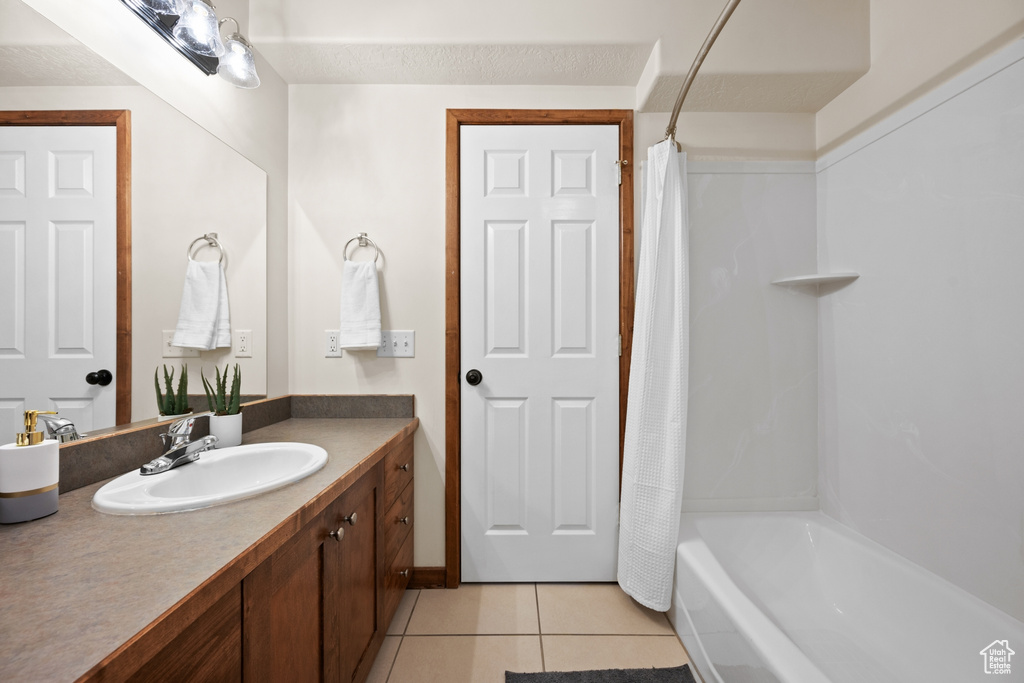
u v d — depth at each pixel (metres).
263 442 1.48
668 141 1.74
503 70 1.87
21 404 0.88
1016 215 1.19
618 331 1.98
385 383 1.97
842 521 1.83
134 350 1.15
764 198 1.99
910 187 1.51
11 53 0.87
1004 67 1.22
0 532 0.78
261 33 1.69
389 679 1.42
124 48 1.14
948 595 1.31
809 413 1.98
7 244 0.86
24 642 0.49
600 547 1.98
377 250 1.97
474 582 1.99
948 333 1.38
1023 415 1.18
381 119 1.97
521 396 1.98
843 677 1.32
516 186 1.97
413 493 1.96
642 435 1.72
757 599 1.66
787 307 1.98
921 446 1.47
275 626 0.84
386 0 1.70
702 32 1.71
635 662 1.50
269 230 1.81
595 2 1.71
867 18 1.70
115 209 1.10
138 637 0.50
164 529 0.80
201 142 1.42
